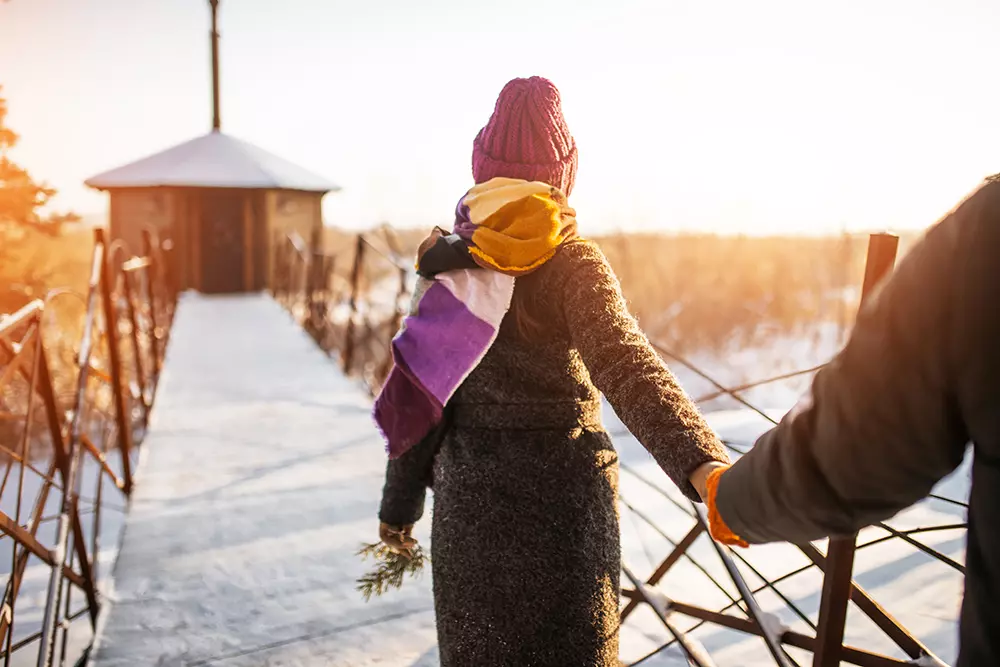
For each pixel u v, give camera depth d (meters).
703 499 0.85
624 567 2.20
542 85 1.24
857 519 0.60
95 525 3.42
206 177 14.44
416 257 1.39
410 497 1.45
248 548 3.25
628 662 2.71
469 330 1.20
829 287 20.39
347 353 8.84
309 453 4.60
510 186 1.19
